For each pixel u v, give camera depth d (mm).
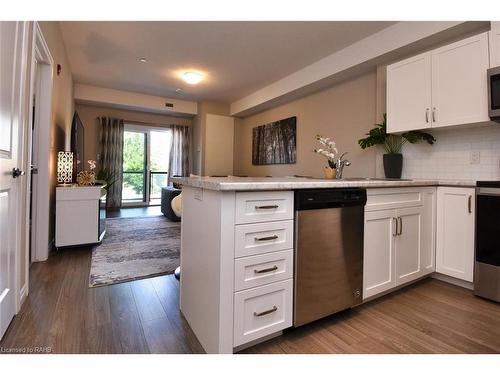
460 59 2197
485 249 2016
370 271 1875
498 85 1941
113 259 2832
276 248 1424
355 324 1686
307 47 3535
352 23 2949
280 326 1456
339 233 1667
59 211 3008
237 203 1297
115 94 5645
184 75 4562
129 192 7023
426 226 2281
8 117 1485
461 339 1531
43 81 2738
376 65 3346
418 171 2816
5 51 1422
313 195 1527
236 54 3801
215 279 1308
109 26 3160
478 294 2061
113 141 6348
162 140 7344
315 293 1570
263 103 5301
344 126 3922
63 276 2357
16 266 1676
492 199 1974
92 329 1573
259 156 5926
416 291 2184
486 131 2346
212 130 6320
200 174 6305
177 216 4980
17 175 1626
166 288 2176
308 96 4621
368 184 1801
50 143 2824
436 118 2348
